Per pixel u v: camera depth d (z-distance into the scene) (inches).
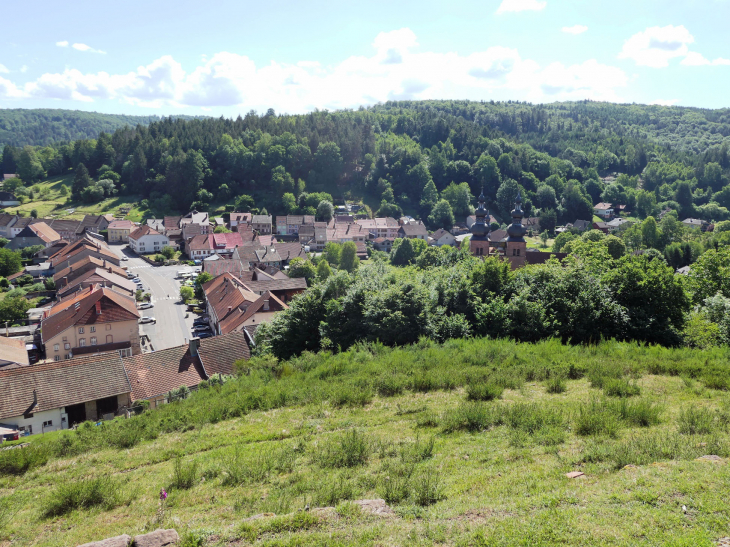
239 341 1649.9
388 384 743.7
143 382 1485.0
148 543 322.0
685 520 307.6
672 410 561.3
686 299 1095.6
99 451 660.1
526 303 1093.1
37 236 4886.8
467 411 564.7
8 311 2940.5
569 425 519.5
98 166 7628.0
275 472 479.5
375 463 470.6
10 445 840.3
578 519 316.8
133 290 3272.6
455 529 321.4
